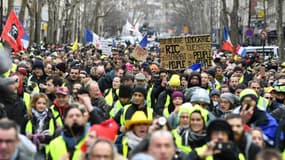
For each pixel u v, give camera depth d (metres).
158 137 9.94
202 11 131.62
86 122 12.55
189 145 12.79
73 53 43.12
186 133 12.91
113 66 32.00
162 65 27.81
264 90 21.14
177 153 12.09
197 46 27.47
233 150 10.80
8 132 9.48
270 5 95.69
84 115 12.54
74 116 12.03
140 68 28.98
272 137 13.59
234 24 69.31
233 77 21.98
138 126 12.41
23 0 52.12
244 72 30.86
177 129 13.31
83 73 23.00
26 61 26.06
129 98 17.91
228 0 140.88
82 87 17.73
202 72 23.14
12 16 29.52
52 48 54.22
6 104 15.32
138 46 35.16
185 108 13.34
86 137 11.54
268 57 49.97
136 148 10.32
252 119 13.94
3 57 16.39
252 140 11.72
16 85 16.16
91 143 10.21
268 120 13.71
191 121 12.83
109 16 159.25
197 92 15.82
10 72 21.30
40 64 22.75
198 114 12.80
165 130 10.47
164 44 27.84
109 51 52.84
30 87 21.72
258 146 11.38
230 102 16.88
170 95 19.22
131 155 10.32
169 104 19.11
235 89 20.56
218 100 18.88
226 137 11.11
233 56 47.22
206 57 27.45
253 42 89.31
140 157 9.17
